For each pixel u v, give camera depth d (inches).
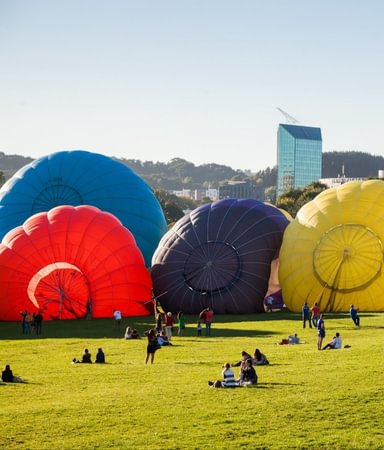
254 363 1289.4
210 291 2333.9
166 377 1221.1
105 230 2315.5
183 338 1781.5
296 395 1029.8
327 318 2064.5
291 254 2309.3
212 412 962.1
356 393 1027.9
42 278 2277.3
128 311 2331.4
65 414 975.0
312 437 866.8
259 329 1913.1
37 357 1541.6
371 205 2269.9
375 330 1780.3
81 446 849.5
